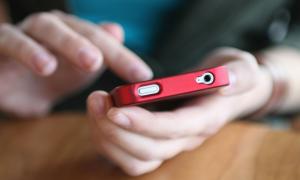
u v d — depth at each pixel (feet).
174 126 1.88
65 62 2.86
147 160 2.01
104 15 4.00
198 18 3.80
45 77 2.96
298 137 2.26
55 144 2.38
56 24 2.65
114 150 2.01
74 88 3.10
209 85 1.60
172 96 1.58
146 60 3.64
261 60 3.15
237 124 2.41
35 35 2.65
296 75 3.32
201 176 1.99
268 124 3.16
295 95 3.31
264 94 2.80
